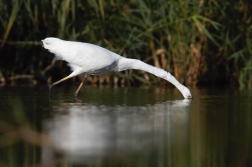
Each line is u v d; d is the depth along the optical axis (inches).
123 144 345.4
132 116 438.3
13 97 548.1
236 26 681.6
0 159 314.3
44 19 654.5
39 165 302.0
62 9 639.8
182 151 334.6
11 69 703.7
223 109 482.3
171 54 691.4
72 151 328.8
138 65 544.7
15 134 365.1
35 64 706.2
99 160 312.7
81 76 717.9
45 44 534.9
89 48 529.7
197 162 315.6
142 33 667.4
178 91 628.4
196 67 697.6
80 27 660.7
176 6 655.8
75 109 467.5
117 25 666.8
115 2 661.9
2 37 674.8
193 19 642.8
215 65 712.4
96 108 475.5
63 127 387.5
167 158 319.6
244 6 680.4
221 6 669.9
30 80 709.9
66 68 713.0
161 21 665.0
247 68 684.1
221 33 683.4
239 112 466.0
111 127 392.5
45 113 444.5
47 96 558.6
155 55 686.5
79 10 659.4
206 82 726.5
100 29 663.8
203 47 695.1
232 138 367.6
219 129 394.6
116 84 706.8
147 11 655.1
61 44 530.6
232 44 686.5
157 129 391.2
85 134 368.8
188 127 400.2
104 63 531.2
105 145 342.3
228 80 730.2
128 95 577.9
